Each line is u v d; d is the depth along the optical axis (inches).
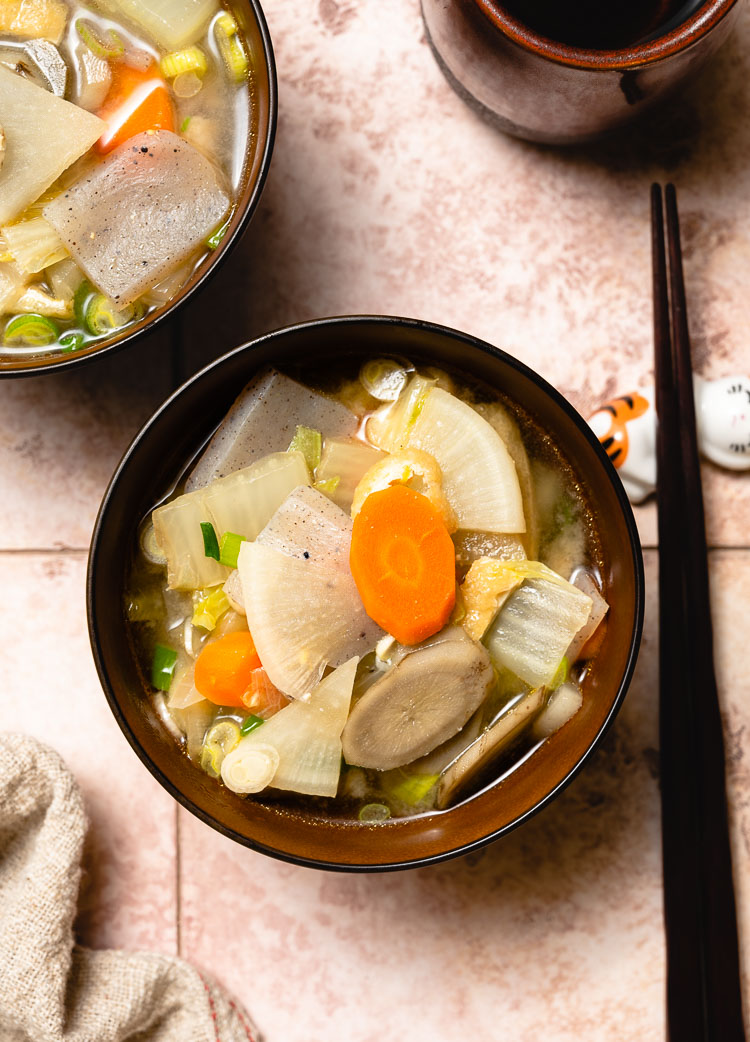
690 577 22.0
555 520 20.7
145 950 22.5
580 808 22.7
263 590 19.9
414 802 20.5
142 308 20.8
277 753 20.0
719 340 22.8
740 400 22.2
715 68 22.8
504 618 20.3
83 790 22.5
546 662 20.2
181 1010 22.3
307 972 22.6
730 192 22.8
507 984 22.6
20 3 20.8
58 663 22.5
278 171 22.6
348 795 20.4
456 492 20.3
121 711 19.8
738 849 22.6
